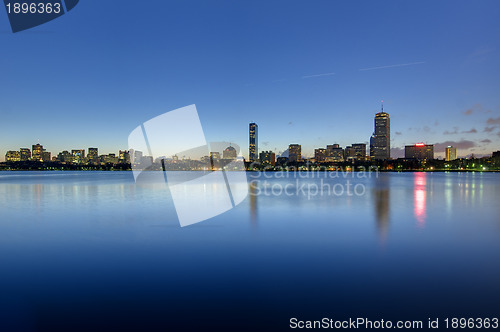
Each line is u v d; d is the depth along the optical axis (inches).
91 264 290.2
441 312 193.8
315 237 400.5
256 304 205.5
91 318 188.1
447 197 1008.2
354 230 445.7
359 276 255.6
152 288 232.7
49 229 460.4
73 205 775.1
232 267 279.6
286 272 266.4
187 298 215.2
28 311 197.3
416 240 384.2
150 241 379.6
